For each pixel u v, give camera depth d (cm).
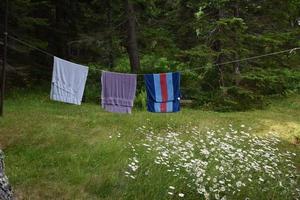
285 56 1803
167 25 1958
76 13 1894
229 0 1630
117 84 1089
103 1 1861
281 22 1775
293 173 853
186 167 751
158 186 723
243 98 1659
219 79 1722
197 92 1761
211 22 1698
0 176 500
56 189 718
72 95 1068
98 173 795
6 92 1596
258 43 1697
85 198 695
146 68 1900
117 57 2209
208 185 724
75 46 1927
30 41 1645
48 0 1825
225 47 1680
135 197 703
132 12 1769
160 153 848
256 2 1744
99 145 955
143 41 1941
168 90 1092
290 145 1142
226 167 775
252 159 826
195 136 1093
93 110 1409
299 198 741
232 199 709
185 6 1806
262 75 1648
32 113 1259
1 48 1670
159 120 1292
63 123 1158
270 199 730
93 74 1902
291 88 1988
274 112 1609
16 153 895
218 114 1504
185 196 708
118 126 1175
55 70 1050
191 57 1717
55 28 1867
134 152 897
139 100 1595
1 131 1030
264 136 1181
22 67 1642
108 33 1803
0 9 1565
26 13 1617
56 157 867
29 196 685
